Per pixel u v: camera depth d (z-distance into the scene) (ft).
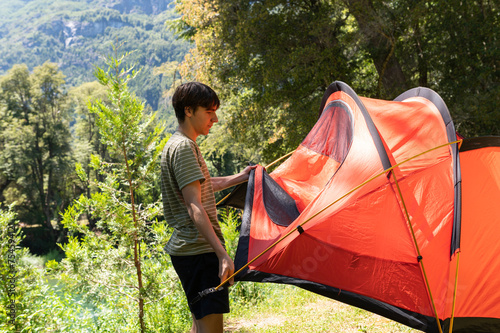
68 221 18.80
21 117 163.43
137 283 19.71
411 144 11.55
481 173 10.92
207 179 8.30
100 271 18.86
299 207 11.37
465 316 9.18
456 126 45.39
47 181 170.50
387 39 47.29
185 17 59.88
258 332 18.47
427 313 9.05
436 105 12.78
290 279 9.34
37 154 152.56
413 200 10.21
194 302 7.72
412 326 9.01
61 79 167.43
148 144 19.61
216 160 143.02
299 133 50.06
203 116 8.29
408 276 9.30
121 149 19.19
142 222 19.33
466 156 11.15
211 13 56.03
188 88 8.21
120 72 19.16
